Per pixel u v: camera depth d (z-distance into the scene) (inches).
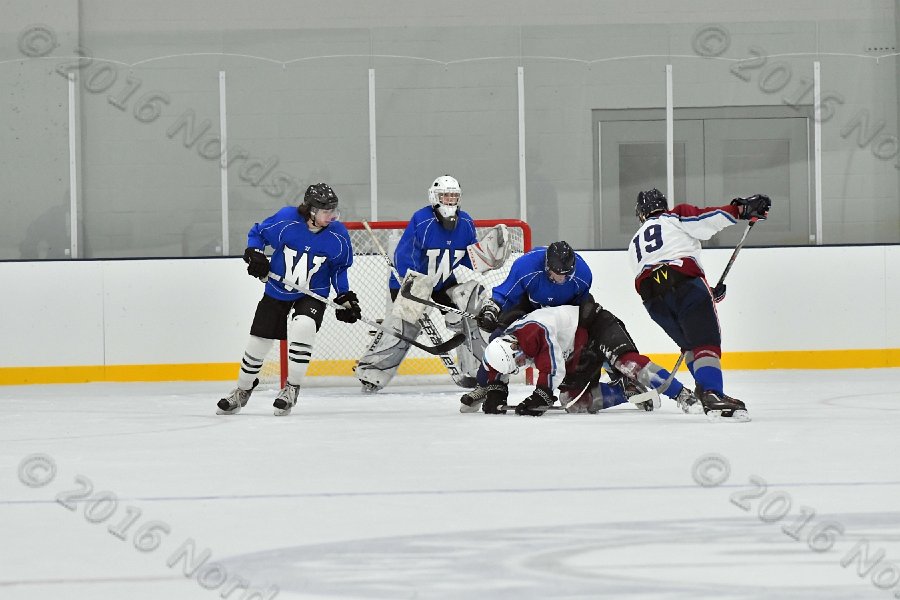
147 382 1163.3
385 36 1254.9
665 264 714.8
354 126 1255.5
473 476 489.1
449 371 1018.1
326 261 824.3
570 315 764.6
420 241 980.6
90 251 1264.8
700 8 1348.4
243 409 859.4
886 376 1083.3
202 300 1171.3
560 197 1256.8
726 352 1193.4
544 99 1254.9
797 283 1191.6
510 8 1360.7
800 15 1332.4
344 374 1117.1
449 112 1255.5
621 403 780.0
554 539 359.9
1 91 1250.0
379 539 363.3
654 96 1253.7
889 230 1264.8
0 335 1161.4
